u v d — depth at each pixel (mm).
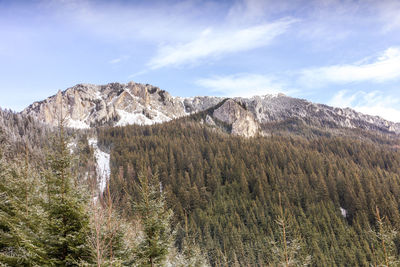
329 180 87625
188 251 19500
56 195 11031
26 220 11773
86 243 10297
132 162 103938
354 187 82625
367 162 132375
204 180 98438
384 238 18594
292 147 135875
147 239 13406
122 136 157875
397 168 118188
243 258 55219
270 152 123312
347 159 135625
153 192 14586
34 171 13547
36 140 71000
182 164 107750
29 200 12719
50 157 11477
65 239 10234
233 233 61781
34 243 10383
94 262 9828
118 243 11477
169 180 90625
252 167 101188
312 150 146875
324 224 65188
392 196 75688
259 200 82000
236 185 91438
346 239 60156
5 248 11312
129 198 15039
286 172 99625
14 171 13953
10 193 13180
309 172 101250
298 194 81875
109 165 104375
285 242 17359
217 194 87000
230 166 106875
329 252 55344
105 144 138250
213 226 67000
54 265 10062
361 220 67500
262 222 67938
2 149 15789
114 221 10750
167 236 14203
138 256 12891
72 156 11828
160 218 14094
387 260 17859
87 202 11203
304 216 67125
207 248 56406
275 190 85562
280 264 17031
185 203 77812
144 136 157000
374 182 84688
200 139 147375
